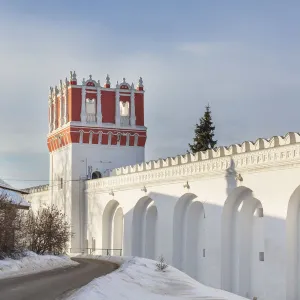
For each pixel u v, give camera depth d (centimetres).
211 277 4647
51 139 8119
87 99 7644
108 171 7612
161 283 3219
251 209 4416
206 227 4772
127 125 7756
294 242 3888
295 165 3819
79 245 7412
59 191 7894
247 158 4284
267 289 4006
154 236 5981
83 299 2156
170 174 5381
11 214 4422
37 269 3994
